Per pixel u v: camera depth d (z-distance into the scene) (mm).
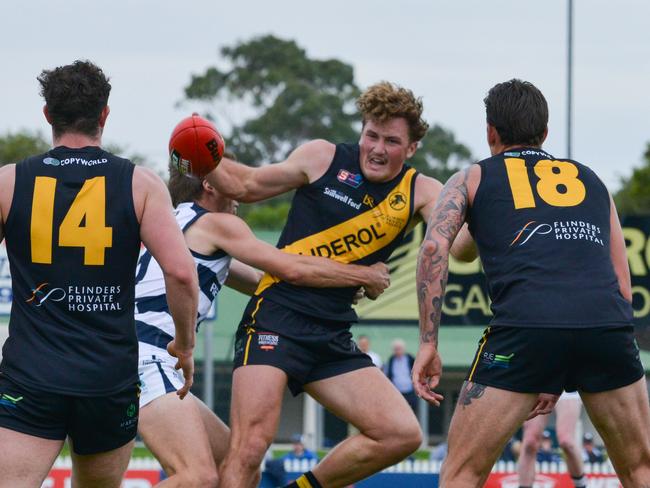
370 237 18453
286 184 18516
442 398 15297
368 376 18328
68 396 13625
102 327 13906
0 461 13555
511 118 16047
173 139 17281
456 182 15797
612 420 15117
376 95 17969
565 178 15648
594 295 14727
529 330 14617
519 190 15453
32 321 13781
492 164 15797
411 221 18719
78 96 14125
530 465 28781
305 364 18203
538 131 16125
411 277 49125
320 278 18094
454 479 15039
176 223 14250
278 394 17859
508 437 14992
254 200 18516
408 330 59625
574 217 15234
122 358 13977
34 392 13555
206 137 17156
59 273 13750
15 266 13969
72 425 13969
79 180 13945
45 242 13734
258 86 150750
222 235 18281
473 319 46750
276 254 18078
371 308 49094
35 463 13695
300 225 18625
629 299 15664
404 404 18203
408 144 18281
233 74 151500
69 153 14102
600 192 15758
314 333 18219
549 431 49531
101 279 13859
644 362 56594
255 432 17625
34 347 13719
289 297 18328
